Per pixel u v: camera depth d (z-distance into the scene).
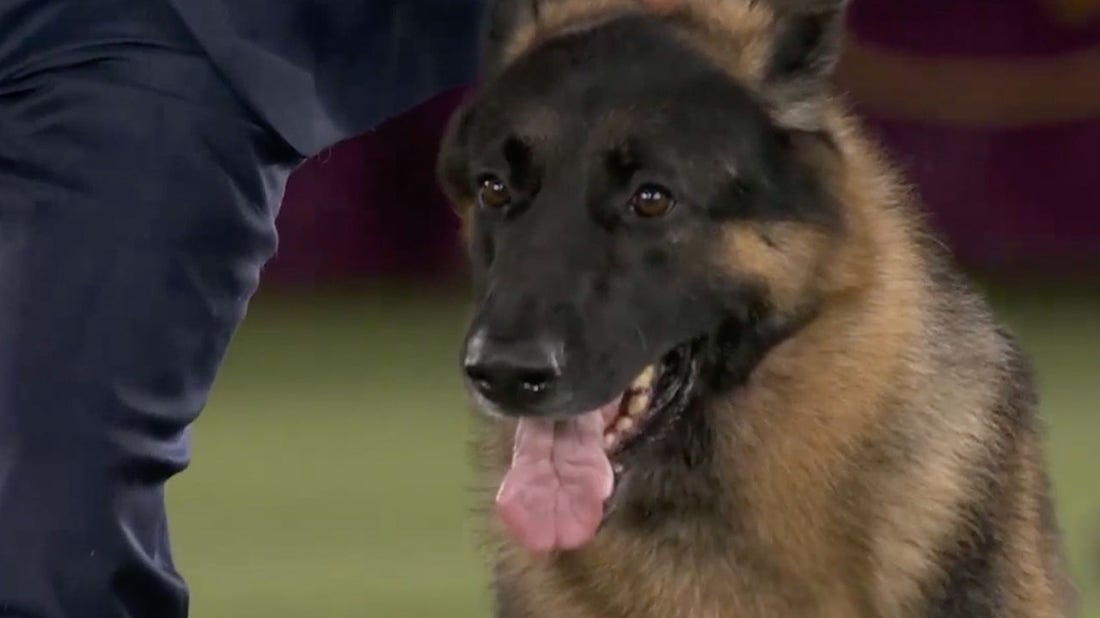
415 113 27.44
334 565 14.44
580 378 7.74
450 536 15.30
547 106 8.03
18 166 7.84
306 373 23.12
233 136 7.98
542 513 7.86
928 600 8.23
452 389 21.92
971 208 27.31
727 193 8.05
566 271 7.86
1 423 7.66
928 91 26.91
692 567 8.45
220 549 14.98
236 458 18.48
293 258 27.81
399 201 27.77
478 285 8.43
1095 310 26.08
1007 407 8.77
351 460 18.34
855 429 8.26
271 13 8.07
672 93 8.04
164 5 7.86
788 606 8.45
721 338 8.21
